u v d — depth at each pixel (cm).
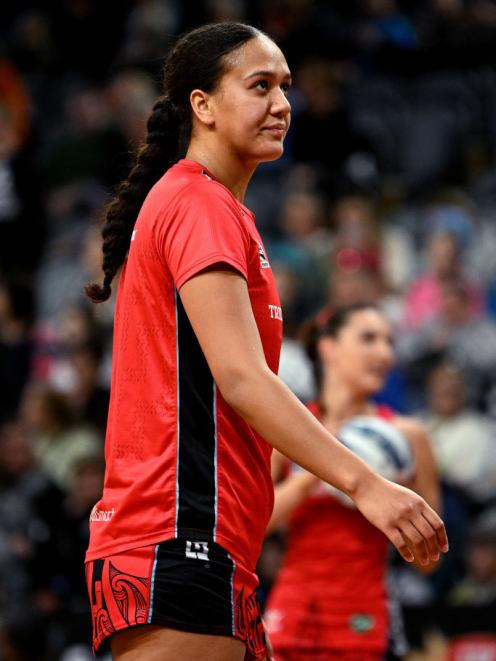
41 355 2283
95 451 2017
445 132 2805
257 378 634
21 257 2658
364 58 3014
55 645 1522
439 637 1438
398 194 2758
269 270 705
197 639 647
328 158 2708
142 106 2739
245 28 709
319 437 629
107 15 3180
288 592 1204
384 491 627
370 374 1230
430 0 3172
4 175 2681
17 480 1925
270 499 700
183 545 651
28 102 3056
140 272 686
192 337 669
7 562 1777
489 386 2073
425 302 2223
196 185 680
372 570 1198
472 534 1675
